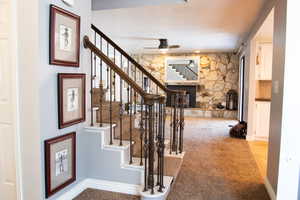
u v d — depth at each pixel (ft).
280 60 7.29
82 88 7.84
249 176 9.60
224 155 12.35
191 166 10.68
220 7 11.16
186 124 21.66
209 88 27.48
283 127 3.66
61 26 6.71
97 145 8.08
